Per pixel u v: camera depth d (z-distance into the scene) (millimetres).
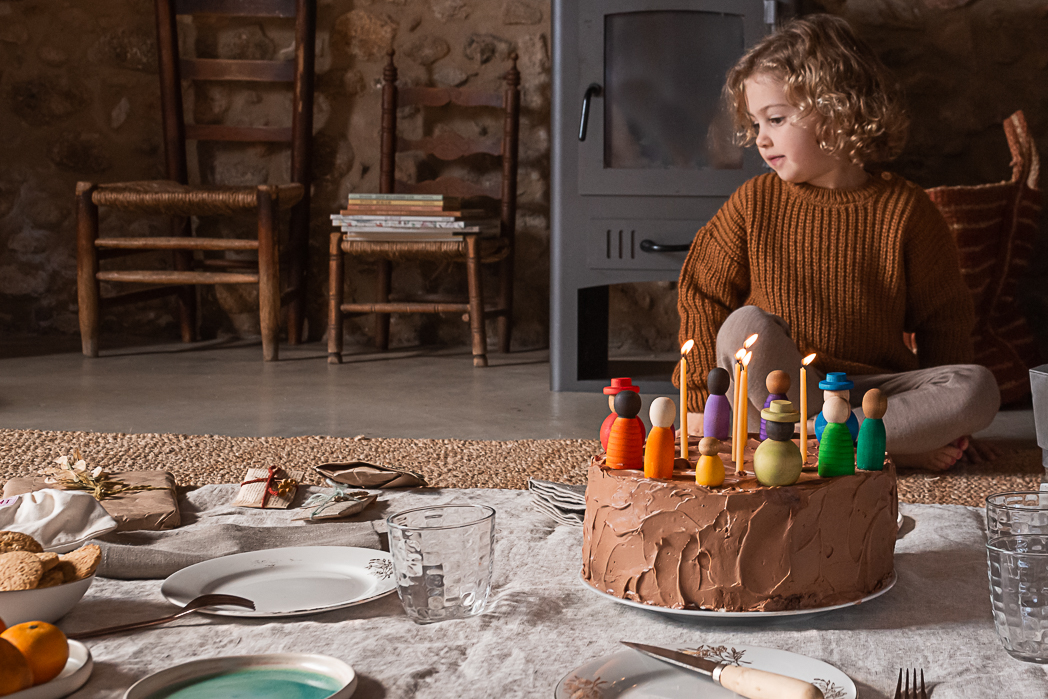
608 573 860
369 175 3701
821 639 798
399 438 2094
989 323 2648
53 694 682
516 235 3689
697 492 808
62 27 3643
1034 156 2701
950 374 1737
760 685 650
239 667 710
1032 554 754
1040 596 752
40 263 3766
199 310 3803
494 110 3643
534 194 3666
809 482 822
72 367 3117
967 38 3287
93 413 2373
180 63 3592
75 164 3709
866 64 1758
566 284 2768
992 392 1725
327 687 687
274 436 2115
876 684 717
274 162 3709
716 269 1952
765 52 1790
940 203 2533
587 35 2664
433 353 3559
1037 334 3293
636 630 822
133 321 3805
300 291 3676
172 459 1829
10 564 805
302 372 3096
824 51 1737
